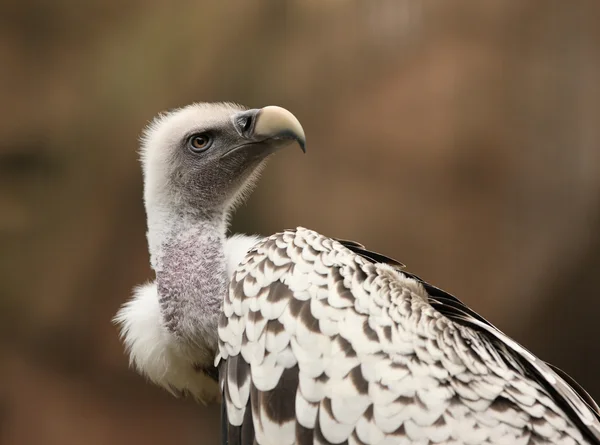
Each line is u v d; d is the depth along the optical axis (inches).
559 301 500.4
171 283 229.5
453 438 175.2
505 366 193.0
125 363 559.5
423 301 200.2
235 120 247.4
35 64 559.8
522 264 492.1
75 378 561.9
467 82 494.6
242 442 198.4
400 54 510.0
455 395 180.7
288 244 207.8
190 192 243.9
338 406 182.5
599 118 483.2
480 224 490.9
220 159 245.1
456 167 493.0
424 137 496.1
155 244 238.7
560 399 188.1
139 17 564.7
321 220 508.7
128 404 566.3
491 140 490.0
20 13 559.8
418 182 497.7
